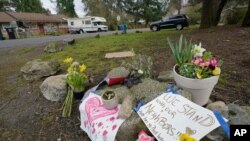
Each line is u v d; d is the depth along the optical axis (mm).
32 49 7145
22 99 2525
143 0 31188
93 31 20625
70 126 1912
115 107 1704
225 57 3184
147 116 1490
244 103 1808
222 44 4293
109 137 1479
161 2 32344
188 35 6461
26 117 2139
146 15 31375
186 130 1321
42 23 25016
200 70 1603
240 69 2592
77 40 8383
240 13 12430
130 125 1487
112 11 29500
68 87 2289
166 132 1361
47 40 11039
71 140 1741
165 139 1329
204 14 9102
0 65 4867
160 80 2182
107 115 1640
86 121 1760
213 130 1343
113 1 29547
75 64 2525
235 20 12633
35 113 2186
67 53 5184
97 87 2111
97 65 3545
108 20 27844
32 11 33750
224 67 2701
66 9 35844
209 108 1627
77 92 2203
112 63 3621
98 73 3033
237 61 2926
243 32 5719
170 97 1588
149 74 2203
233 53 3404
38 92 2617
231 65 2766
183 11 24969
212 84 1625
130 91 1846
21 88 2855
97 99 1836
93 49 5496
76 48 5980
